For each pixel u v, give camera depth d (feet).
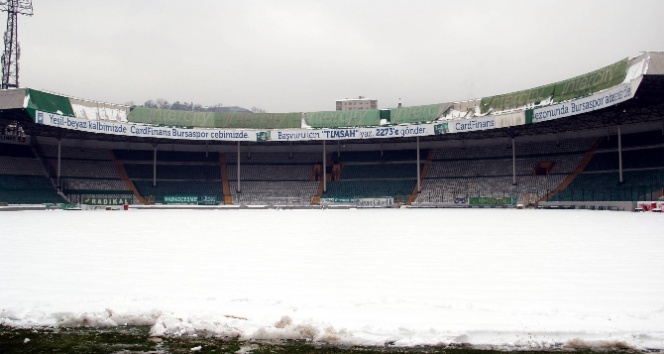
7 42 224.74
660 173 182.60
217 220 129.08
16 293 37.60
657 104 175.52
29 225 108.47
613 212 164.76
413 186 240.94
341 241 71.56
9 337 28.84
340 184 250.16
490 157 242.58
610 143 212.43
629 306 32.42
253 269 46.98
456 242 69.21
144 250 61.62
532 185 217.56
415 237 77.05
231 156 266.98
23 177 212.84
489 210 191.01
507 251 58.70
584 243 66.64
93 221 124.26
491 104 221.25
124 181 239.09
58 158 216.95
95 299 35.70
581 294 35.70
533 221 116.67
